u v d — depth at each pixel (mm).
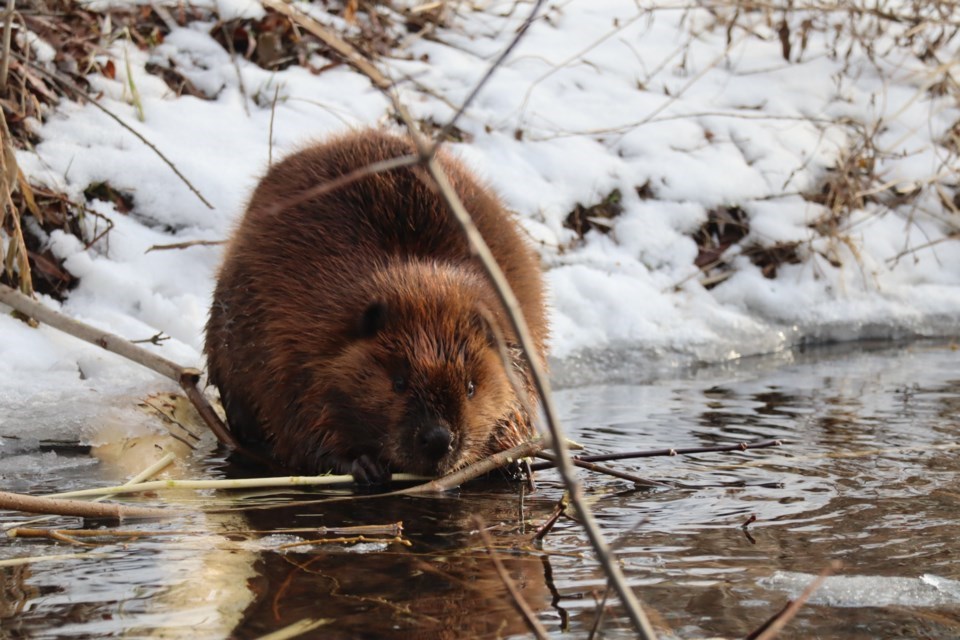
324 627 2918
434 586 3246
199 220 6406
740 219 7812
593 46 8078
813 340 7504
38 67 6180
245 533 3775
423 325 4465
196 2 7844
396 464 4465
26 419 4891
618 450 4938
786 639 2896
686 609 3088
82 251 6027
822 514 3996
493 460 4523
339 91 7586
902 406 5758
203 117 6996
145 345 5621
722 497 4254
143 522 3889
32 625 2891
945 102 9039
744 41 9406
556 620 2998
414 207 4898
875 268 7883
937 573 3379
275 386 4758
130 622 2922
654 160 7871
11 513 3924
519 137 7723
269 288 4820
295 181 5145
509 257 5016
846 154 8320
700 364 6867
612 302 6961
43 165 6211
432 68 8141
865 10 9047
